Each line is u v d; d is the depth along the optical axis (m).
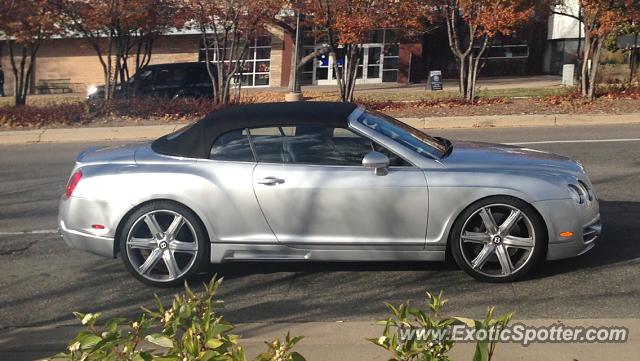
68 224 5.92
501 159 5.85
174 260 5.80
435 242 5.59
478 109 16.92
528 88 24.66
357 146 5.73
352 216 5.59
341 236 5.63
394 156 5.67
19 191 10.34
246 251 5.75
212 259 5.79
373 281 5.89
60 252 7.09
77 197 5.84
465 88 18.97
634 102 16.45
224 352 2.77
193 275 5.83
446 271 6.05
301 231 5.66
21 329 5.16
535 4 18.20
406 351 2.70
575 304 5.16
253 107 6.20
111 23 18.23
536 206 5.48
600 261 6.11
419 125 15.73
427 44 37.50
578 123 15.09
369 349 4.36
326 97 25.06
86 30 18.66
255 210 5.66
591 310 5.02
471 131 14.87
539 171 5.66
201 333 2.79
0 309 5.59
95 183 5.81
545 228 5.54
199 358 2.64
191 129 6.02
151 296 5.76
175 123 16.97
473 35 17.86
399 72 35.81
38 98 28.91
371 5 17.70
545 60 37.78
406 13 17.88
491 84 30.20
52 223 8.30
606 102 16.62
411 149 5.73
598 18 16.52
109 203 5.75
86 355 2.76
